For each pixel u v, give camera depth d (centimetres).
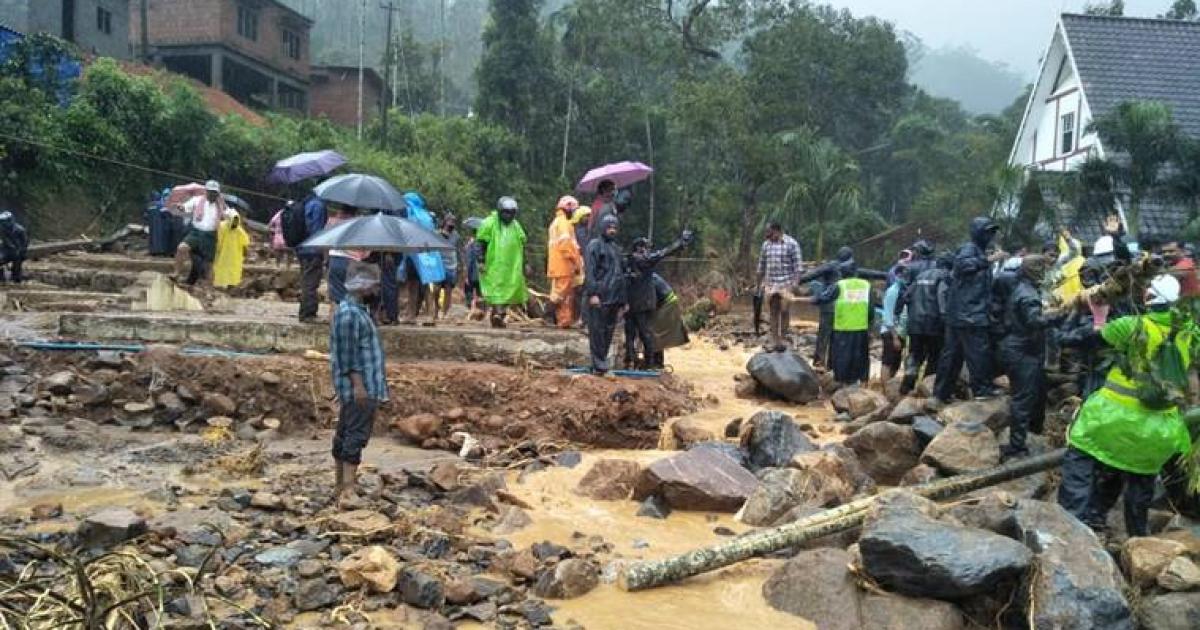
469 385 1012
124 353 1020
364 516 672
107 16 3400
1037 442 848
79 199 2275
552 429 988
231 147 2703
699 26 3728
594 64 4022
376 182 1063
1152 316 619
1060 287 1031
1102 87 2423
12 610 448
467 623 531
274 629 490
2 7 2986
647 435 1015
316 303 1162
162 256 1994
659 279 1249
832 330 1317
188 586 501
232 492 723
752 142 3127
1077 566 532
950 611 535
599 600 579
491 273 1239
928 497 715
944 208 3994
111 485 743
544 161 3925
